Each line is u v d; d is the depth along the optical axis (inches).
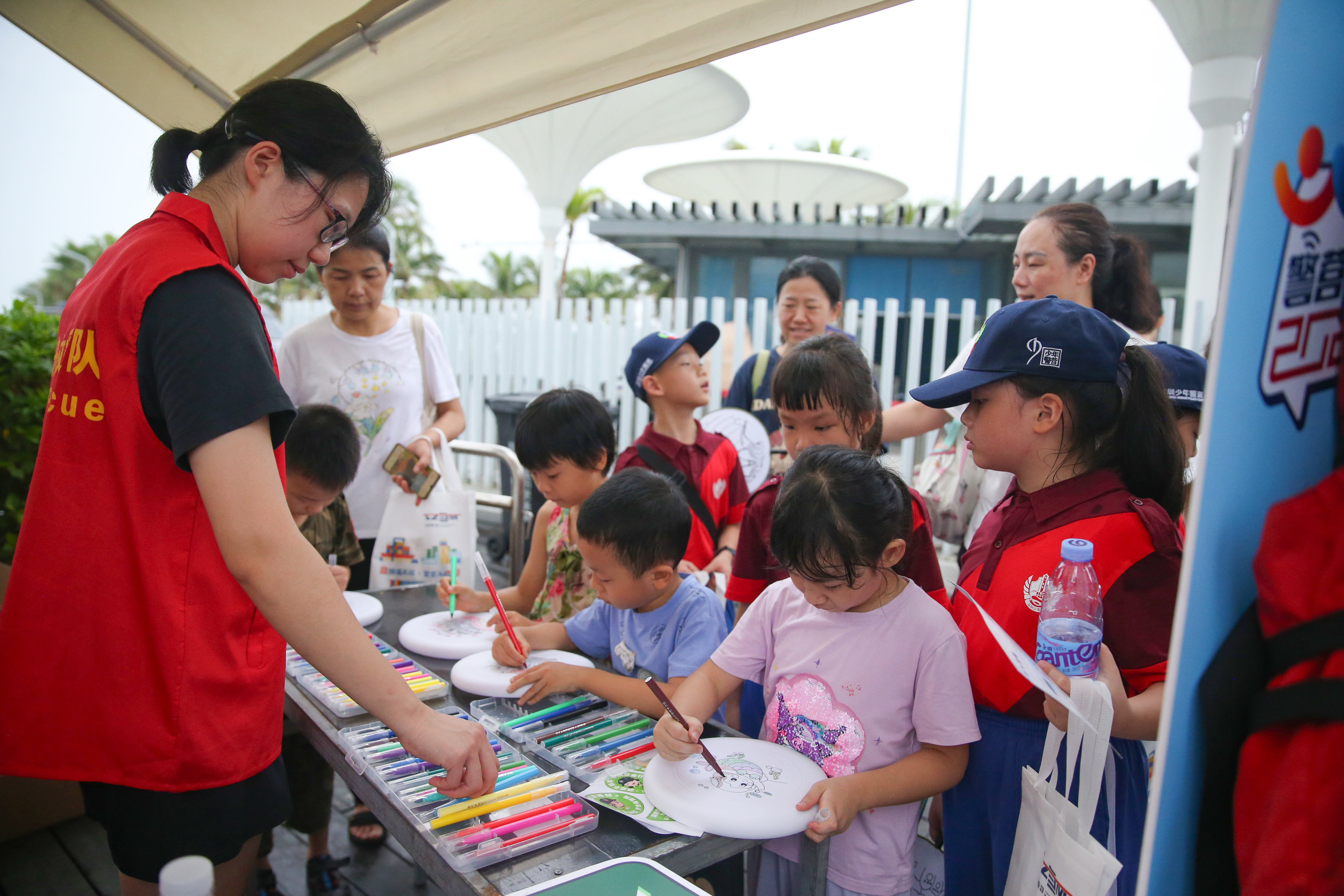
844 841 49.0
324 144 41.5
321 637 38.8
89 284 43.6
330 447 71.2
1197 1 141.8
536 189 337.1
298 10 72.1
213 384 37.7
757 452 103.9
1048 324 47.3
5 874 81.7
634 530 55.8
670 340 90.7
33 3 83.7
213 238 41.3
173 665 41.4
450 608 74.5
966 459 83.7
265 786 46.7
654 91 303.6
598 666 63.3
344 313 94.0
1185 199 258.1
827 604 47.4
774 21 54.2
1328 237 27.8
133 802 43.2
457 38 69.9
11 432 112.7
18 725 42.2
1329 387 29.3
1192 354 62.0
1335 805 25.0
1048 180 258.5
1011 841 47.6
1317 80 26.0
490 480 262.5
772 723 52.2
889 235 312.2
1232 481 26.6
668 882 34.5
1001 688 48.1
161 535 40.9
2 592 83.9
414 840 38.8
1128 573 44.4
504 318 251.8
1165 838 26.9
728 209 390.3
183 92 93.0
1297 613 26.5
